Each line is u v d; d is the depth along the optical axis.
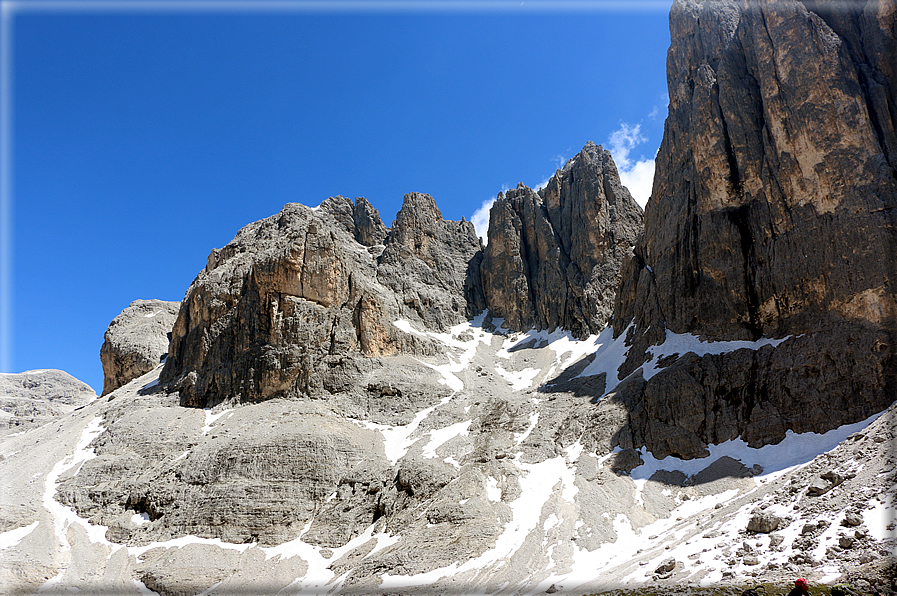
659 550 53.94
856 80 82.94
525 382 119.81
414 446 94.44
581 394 99.69
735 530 49.28
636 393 86.50
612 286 138.00
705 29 109.94
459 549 66.38
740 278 87.94
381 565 67.00
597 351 117.44
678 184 105.12
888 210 74.56
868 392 66.56
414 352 126.50
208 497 85.62
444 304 152.25
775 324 82.50
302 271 121.94
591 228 145.75
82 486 91.81
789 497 49.38
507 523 69.81
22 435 124.12
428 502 77.38
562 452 84.38
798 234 82.44
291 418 100.56
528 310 148.62
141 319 170.88
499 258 159.38
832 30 87.75
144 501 89.06
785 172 85.94
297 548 78.25
